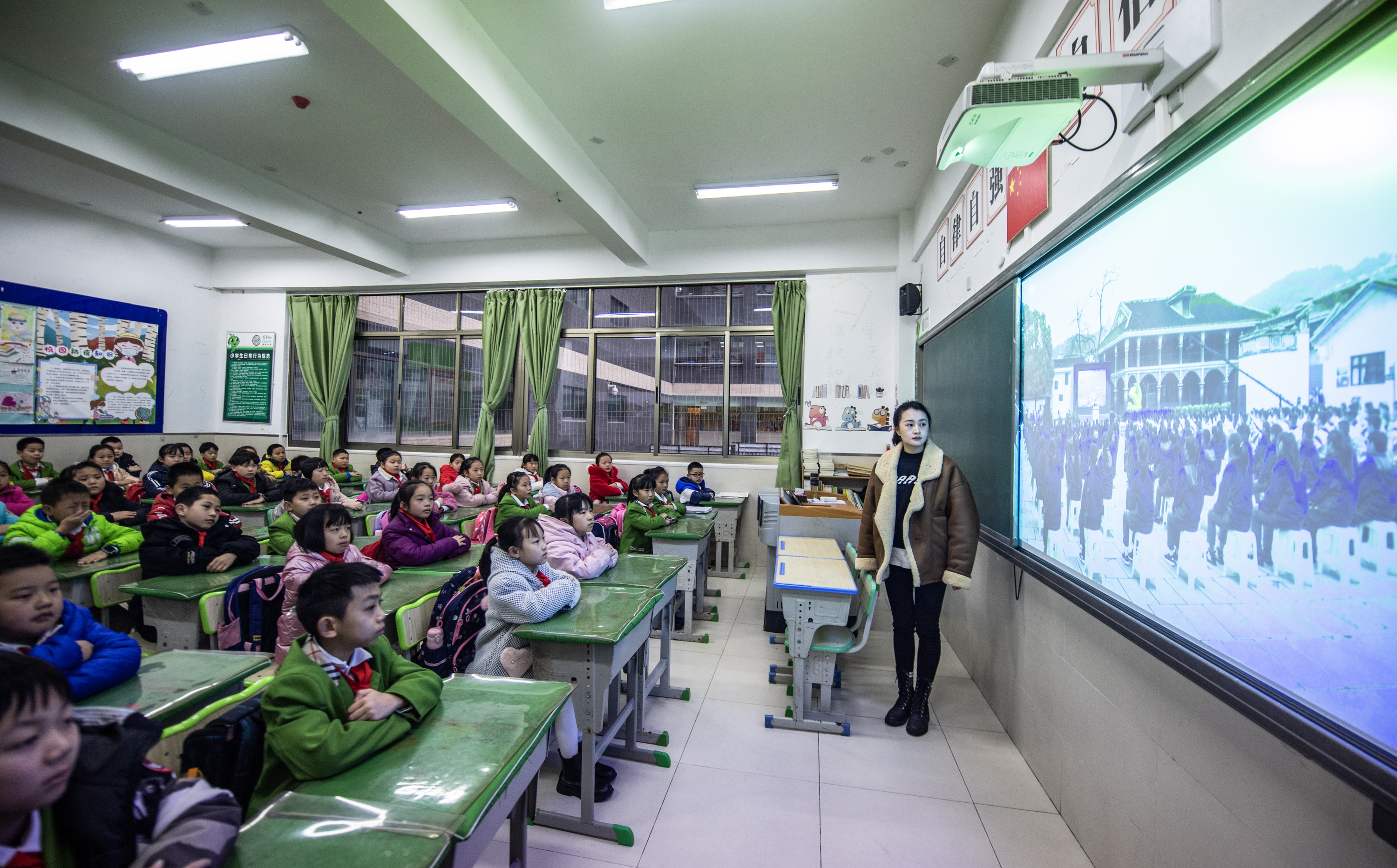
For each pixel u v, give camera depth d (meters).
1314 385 0.92
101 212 5.79
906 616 2.62
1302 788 0.99
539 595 1.98
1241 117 1.08
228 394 6.98
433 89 2.81
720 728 2.54
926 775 2.20
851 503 4.00
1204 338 1.20
